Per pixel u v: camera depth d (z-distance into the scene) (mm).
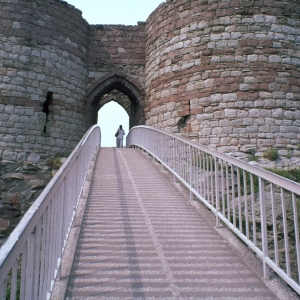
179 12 13578
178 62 13234
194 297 3135
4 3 12891
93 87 15969
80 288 3215
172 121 13086
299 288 2820
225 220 4527
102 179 7871
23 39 12961
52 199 3016
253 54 12023
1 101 12320
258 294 3225
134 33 16938
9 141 12258
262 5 12320
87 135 7449
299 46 12367
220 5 12539
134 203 6137
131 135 15742
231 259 4012
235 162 4305
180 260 3945
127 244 4352
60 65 14062
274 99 11750
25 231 2033
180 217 5480
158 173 8586
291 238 7602
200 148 5820
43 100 13258
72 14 14977
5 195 11773
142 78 16609
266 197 8117
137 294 3154
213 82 12148
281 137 11523
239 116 11688
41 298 2521
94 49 16484
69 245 4078
